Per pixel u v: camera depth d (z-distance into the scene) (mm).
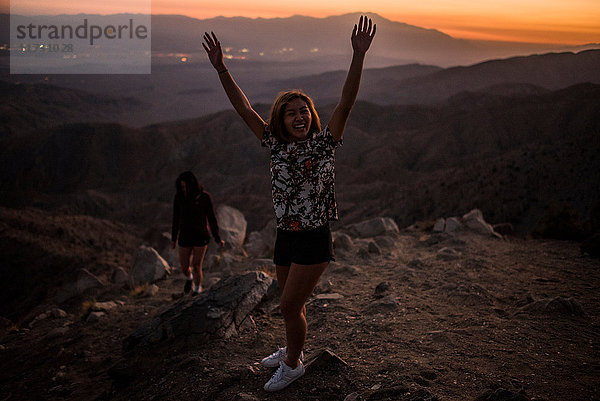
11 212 54375
